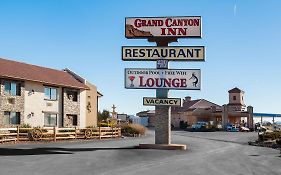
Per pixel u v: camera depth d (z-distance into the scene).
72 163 18.02
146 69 27.89
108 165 17.52
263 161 21.14
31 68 43.97
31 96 40.56
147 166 17.45
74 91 47.06
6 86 37.78
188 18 27.77
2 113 37.00
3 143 29.62
